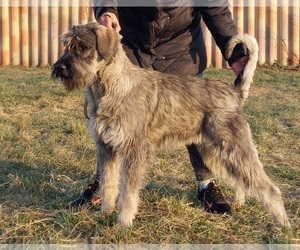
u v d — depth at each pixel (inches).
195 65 136.9
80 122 201.8
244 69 126.8
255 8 351.3
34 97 245.9
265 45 354.0
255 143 184.4
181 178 152.3
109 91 118.3
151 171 154.6
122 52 120.3
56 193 139.9
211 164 127.0
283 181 151.0
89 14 352.8
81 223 121.1
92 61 118.5
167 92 123.0
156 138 123.5
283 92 278.5
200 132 124.8
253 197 133.6
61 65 118.6
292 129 203.8
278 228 120.6
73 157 167.2
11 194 138.1
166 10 129.7
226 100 124.0
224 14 134.5
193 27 136.3
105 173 125.0
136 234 116.7
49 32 353.4
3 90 258.2
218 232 120.0
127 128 117.9
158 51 133.8
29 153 166.4
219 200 130.6
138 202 121.0
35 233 117.0
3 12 350.9
